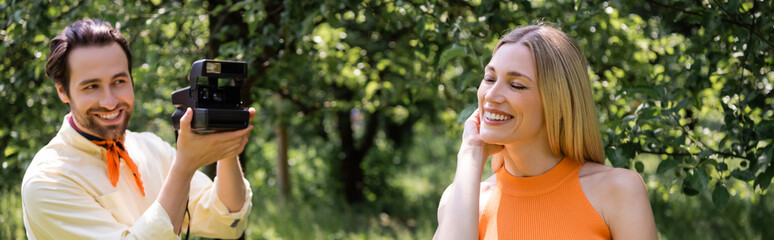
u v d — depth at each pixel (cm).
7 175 392
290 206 789
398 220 839
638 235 149
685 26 395
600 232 154
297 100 536
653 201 656
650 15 432
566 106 155
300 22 286
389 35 417
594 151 162
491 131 158
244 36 325
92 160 174
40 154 174
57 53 162
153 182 192
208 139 154
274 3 317
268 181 929
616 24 323
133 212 179
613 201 154
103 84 164
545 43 155
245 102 329
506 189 169
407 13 290
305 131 927
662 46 359
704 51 252
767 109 249
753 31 225
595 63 333
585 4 286
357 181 922
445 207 160
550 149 164
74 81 163
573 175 161
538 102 155
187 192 161
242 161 304
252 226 643
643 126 235
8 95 340
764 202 626
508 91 156
